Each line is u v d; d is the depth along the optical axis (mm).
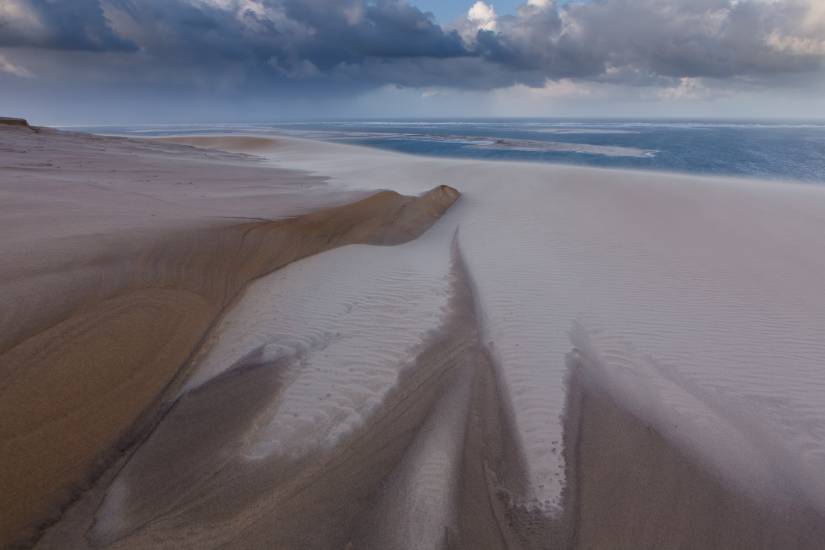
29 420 3326
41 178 11258
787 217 10766
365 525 2906
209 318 5227
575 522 3014
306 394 4156
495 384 4422
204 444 3508
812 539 2963
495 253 8195
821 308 5996
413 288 6605
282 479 3238
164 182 13078
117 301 4840
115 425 3576
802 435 3805
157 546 2727
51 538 2730
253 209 9555
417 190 14492
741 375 4590
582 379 4504
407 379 4445
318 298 6148
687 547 2891
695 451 3613
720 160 26484
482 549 2797
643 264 7562
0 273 4719
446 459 3467
